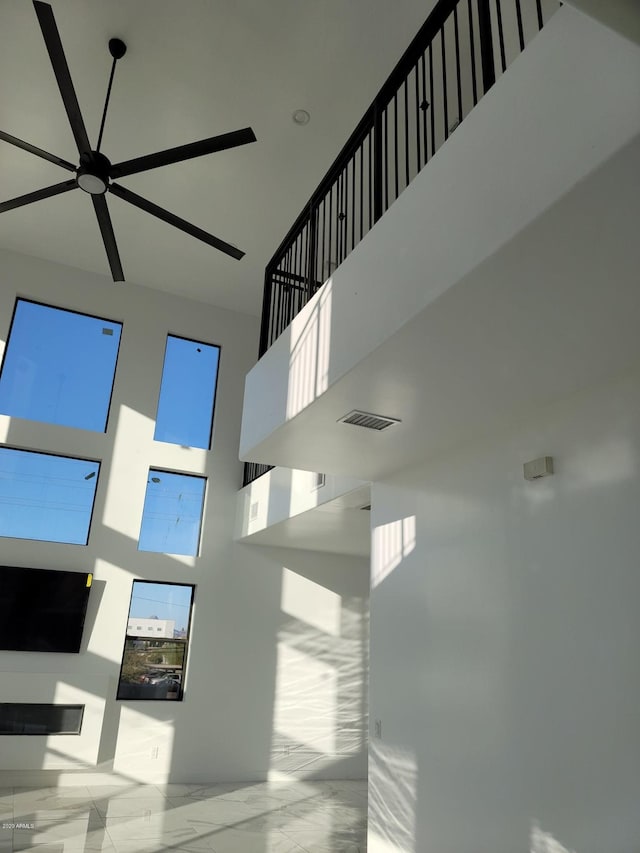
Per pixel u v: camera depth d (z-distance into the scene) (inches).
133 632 262.4
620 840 87.4
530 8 157.9
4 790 221.8
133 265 282.4
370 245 106.7
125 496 273.0
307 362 128.3
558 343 93.6
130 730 248.1
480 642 124.3
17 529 254.8
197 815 207.3
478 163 78.4
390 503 167.5
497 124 75.4
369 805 153.7
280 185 226.1
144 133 203.9
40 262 281.7
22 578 244.7
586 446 106.6
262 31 169.6
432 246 86.5
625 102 57.1
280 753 269.3
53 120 201.6
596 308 83.4
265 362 157.0
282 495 236.5
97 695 242.5
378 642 161.2
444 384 110.7
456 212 81.9
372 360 103.0
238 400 308.7
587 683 97.4
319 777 272.5
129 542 268.5
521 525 118.6
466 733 123.6
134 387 287.3
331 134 201.9
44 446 264.5
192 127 201.3
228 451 299.6
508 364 101.3
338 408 124.9
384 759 150.0
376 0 159.9
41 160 219.0
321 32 169.2
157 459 283.9
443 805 126.6
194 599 273.9
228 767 259.0
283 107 192.9
